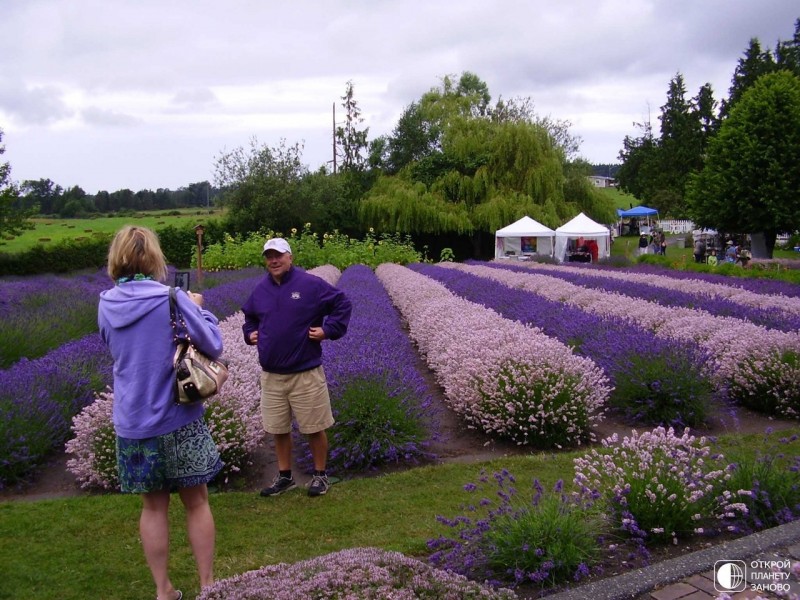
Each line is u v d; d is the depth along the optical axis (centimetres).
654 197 6069
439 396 782
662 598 296
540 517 340
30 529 427
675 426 645
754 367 698
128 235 332
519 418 597
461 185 3753
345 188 4059
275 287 481
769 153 2875
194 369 312
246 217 3628
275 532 418
